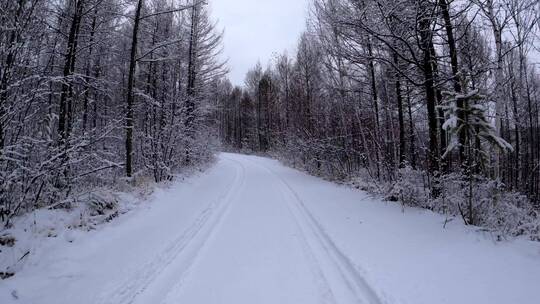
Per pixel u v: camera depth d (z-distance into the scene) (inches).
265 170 876.6
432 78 358.6
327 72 698.2
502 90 373.1
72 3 403.2
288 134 1054.4
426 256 203.5
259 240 258.5
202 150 866.1
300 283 181.5
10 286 173.9
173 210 361.4
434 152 345.1
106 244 243.4
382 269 189.6
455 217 280.5
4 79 231.3
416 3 329.1
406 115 687.7
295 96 951.0
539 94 896.3
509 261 183.0
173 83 677.3
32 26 252.1
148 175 519.8
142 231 278.7
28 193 265.9
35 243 219.0
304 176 740.0
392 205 358.3
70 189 300.0
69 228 254.5
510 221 243.0
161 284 182.2
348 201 401.1
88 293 170.4
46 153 273.0
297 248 238.5
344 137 653.9
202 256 224.2
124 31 629.3
